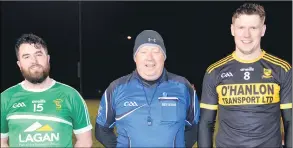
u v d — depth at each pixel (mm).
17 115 2463
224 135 2670
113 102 2670
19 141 2447
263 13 2531
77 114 2551
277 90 2576
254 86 2582
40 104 2482
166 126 2547
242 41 2547
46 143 2451
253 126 2562
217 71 2678
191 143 2867
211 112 2725
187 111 2691
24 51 2410
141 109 2574
